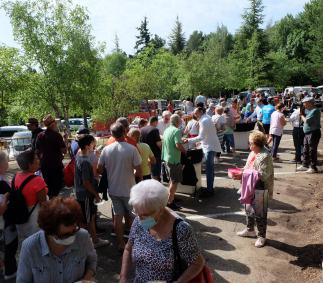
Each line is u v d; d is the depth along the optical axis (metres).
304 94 29.28
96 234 6.21
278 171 10.77
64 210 2.50
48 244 2.61
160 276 2.67
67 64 18.44
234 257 5.57
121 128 5.50
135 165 5.48
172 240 2.65
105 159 5.51
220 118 12.55
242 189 5.91
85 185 5.38
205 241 6.13
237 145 14.27
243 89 51.69
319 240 6.13
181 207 7.79
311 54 55.62
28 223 4.30
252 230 6.29
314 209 7.62
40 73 18.64
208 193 8.46
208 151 8.37
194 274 2.67
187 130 11.05
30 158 4.32
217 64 39.75
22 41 18.03
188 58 39.28
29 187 4.27
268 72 50.19
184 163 8.19
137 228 2.81
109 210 7.80
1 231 5.55
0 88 18.31
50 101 18.80
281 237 6.30
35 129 8.88
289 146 14.77
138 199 2.63
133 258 2.79
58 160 7.49
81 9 18.47
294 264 5.38
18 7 17.55
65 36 18.30
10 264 4.77
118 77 24.30
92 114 20.77
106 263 5.39
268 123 13.12
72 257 2.65
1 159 4.70
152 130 8.55
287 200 8.20
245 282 4.89
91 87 19.09
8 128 23.91
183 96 39.22
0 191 4.61
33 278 2.60
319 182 9.53
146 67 41.44
